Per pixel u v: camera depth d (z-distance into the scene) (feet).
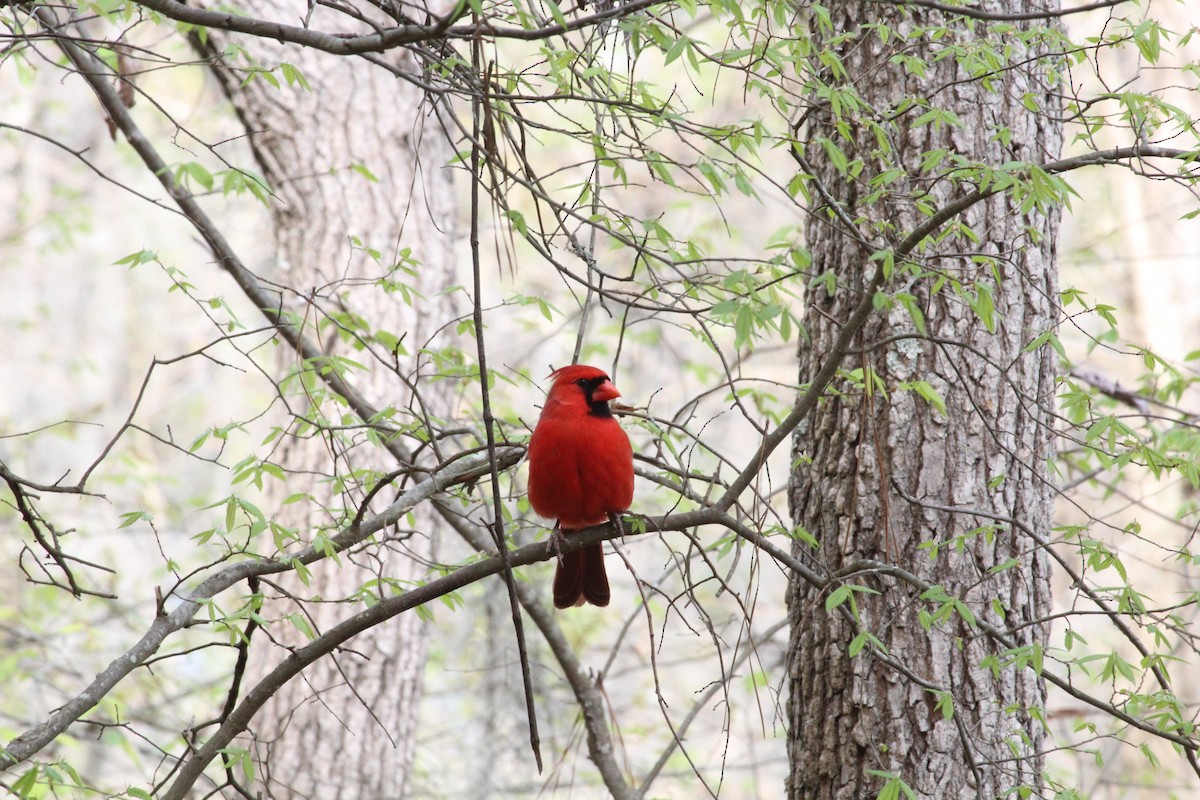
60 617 55.93
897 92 26.66
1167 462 25.62
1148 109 24.64
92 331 98.94
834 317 27.30
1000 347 26.27
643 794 33.91
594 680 38.34
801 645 27.25
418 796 51.52
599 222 25.79
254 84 41.04
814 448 27.66
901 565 25.86
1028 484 26.37
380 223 41.98
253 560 26.22
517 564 26.14
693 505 47.24
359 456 40.06
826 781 26.22
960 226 23.04
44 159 87.04
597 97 24.20
